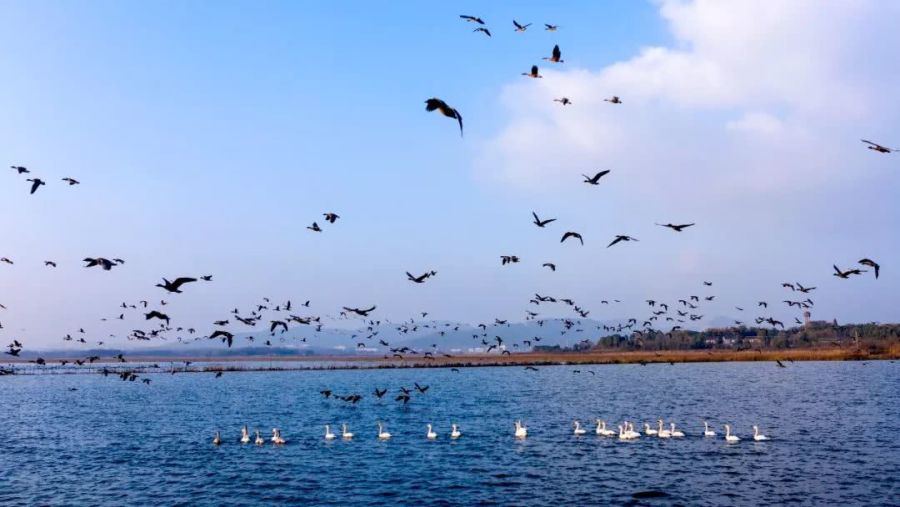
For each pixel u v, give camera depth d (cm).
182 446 6875
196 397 12738
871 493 4628
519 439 6981
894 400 9875
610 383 14138
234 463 5922
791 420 8044
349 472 5488
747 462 5634
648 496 4612
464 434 7406
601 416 8819
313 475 5394
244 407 10694
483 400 11112
